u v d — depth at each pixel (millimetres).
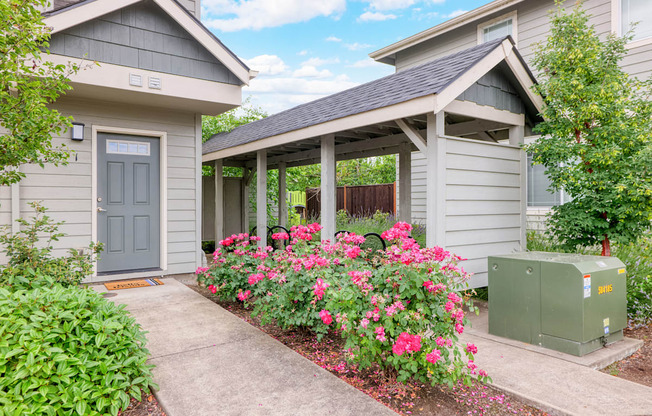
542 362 2994
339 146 7504
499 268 3615
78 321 2264
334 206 5688
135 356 2359
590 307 3131
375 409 2244
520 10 7848
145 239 5949
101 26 4852
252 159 9828
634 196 3711
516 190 4863
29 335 2154
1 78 2711
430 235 4004
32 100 2836
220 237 8711
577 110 4113
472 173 4328
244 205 10297
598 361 3016
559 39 4328
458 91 3891
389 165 18203
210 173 11523
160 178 6055
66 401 2016
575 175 4008
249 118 12875
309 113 6688
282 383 2561
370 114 4453
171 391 2447
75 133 5188
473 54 4430
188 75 5477
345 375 2773
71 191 5254
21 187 4918
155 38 5230
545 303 3287
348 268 3256
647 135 3791
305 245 3793
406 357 2375
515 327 3494
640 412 2254
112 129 5582
